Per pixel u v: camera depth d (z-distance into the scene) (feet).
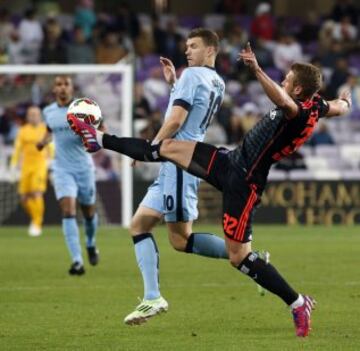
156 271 80.79
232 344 73.46
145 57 241.96
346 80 234.17
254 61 70.69
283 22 255.50
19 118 203.41
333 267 124.57
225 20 264.72
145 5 284.20
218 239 85.15
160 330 80.12
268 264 75.66
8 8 268.21
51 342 74.79
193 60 83.46
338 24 260.21
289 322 83.76
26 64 238.27
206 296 99.25
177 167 82.28
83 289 104.47
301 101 74.95
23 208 194.90
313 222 198.49
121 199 194.80
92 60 236.02
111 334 78.33
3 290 103.71
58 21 260.42
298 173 209.46
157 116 204.03
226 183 75.36
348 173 213.66
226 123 215.92
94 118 79.66
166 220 83.97
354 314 87.45
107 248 150.61
